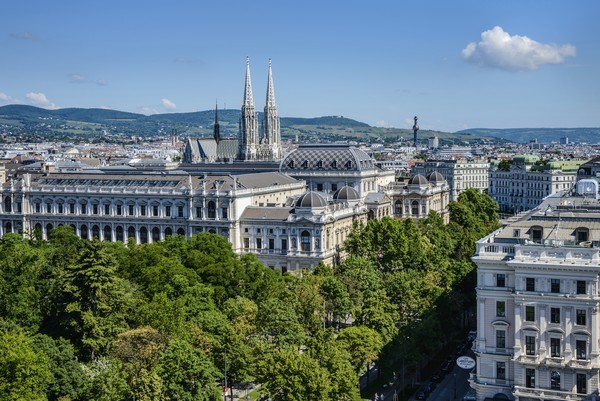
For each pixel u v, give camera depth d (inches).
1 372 5767.7
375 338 7086.6
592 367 6053.2
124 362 6496.1
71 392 6141.7
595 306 6043.3
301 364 5905.5
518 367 6323.8
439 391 7411.4
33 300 7632.9
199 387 5949.8
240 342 6747.1
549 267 6151.6
